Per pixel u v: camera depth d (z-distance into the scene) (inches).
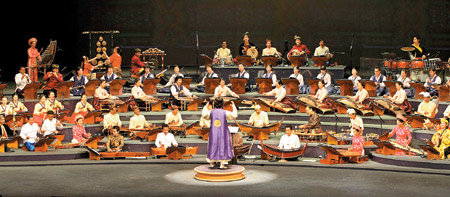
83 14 1088.8
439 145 559.8
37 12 1058.1
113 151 605.3
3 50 1032.8
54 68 746.2
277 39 1099.3
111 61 852.0
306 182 506.9
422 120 650.2
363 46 1058.1
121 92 769.6
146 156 604.1
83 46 1090.1
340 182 505.4
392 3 1027.3
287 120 704.4
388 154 583.5
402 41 1023.0
